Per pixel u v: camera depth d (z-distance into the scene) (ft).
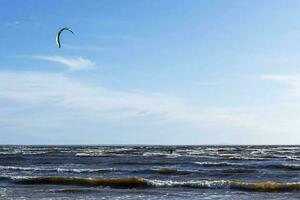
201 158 262.47
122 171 160.35
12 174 153.17
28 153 370.32
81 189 110.42
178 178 140.87
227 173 152.25
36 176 141.59
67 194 100.68
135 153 358.23
